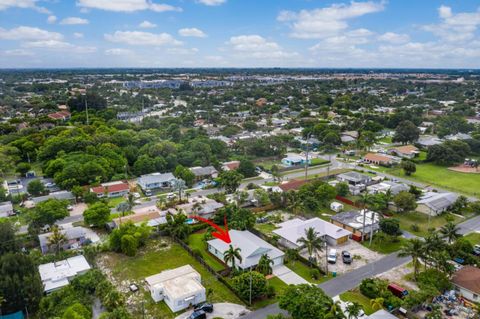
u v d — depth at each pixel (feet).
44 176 435.12
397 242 288.10
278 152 561.43
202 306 198.39
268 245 262.26
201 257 257.96
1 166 437.58
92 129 582.76
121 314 178.60
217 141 546.26
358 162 540.11
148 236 287.07
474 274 219.82
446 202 351.05
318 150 611.47
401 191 353.51
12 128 606.96
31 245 276.21
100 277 215.72
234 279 215.51
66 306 187.21
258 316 195.83
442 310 198.70
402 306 196.65
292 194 344.69
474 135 625.41
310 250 240.32
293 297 184.65
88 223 302.45
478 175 481.05
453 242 274.57
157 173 456.86
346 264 252.83
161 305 206.39
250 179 453.17
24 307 192.24
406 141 638.94
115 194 389.80
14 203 359.05
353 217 315.78
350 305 176.65
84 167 406.62
